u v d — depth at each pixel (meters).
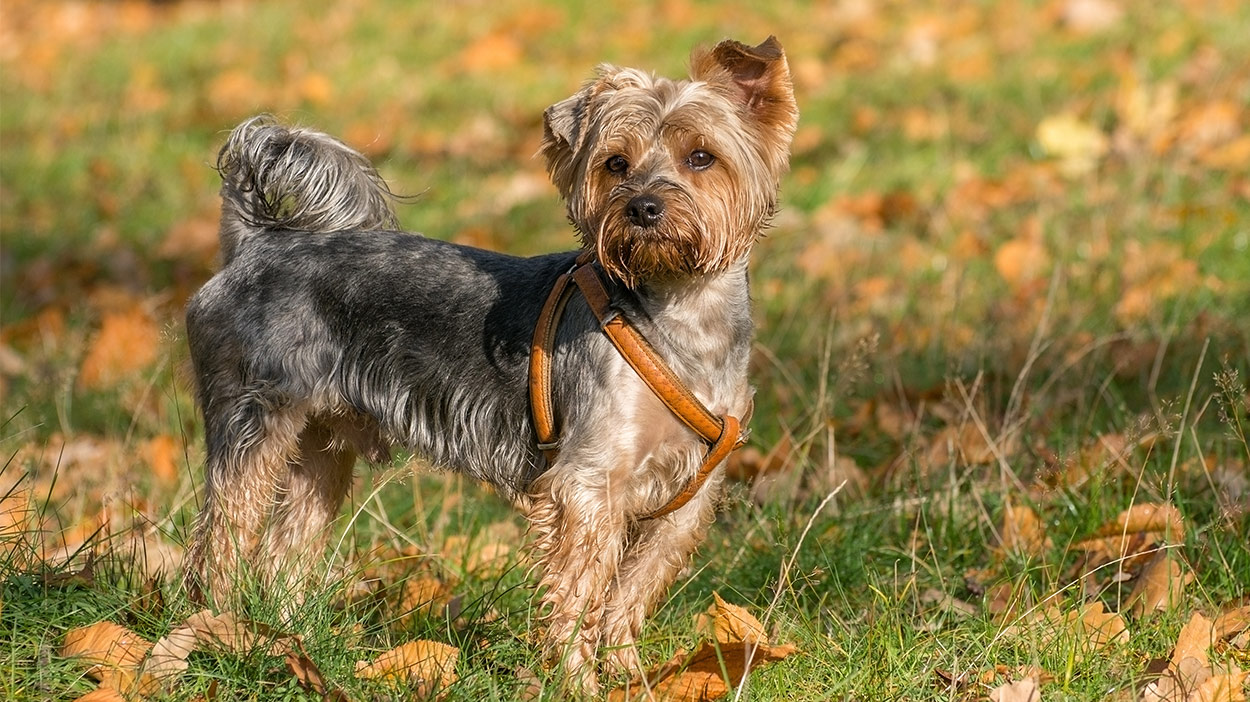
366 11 26.95
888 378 10.43
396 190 17.02
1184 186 13.43
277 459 7.79
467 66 22.55
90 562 7.27
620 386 6.80
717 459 6.97
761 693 6.37
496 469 7.40
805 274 12.99
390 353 7.57
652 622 7.50
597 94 7.14
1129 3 19.27
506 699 6.42
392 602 7.84
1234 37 16.89
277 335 7.73
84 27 29.23
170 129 21.02
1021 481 8.73
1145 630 6.85
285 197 8.02
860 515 8.38
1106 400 9.44
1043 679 6.36
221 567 7.46
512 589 7.43
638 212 6.62
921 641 6.86
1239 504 7.64
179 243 15.98
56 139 20.98
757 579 7.89
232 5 29.02
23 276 15.53
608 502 6.84
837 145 16.44
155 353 12.05
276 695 6.24
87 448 10.27
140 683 6.22
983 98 16.95
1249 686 6.24
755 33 21.47
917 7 21.48
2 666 6.20
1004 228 13.29
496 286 7.43
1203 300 10.84
